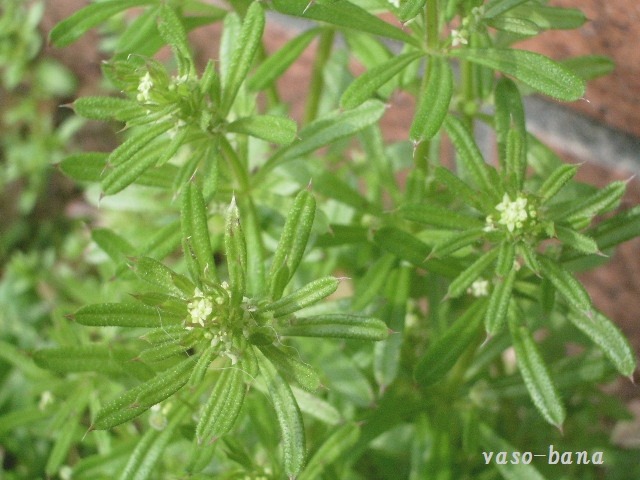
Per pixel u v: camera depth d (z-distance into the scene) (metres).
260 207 0.20
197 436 0.15
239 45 0.17
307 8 0.16
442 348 0.17
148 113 0.16
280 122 0.17
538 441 0.21
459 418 0.20
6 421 0.20
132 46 0.19
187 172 0.17
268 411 0.19
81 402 0.19
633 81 0.20
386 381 0.19
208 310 0.15
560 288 0.16
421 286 0.21
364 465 0.22
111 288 0.20
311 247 0.19
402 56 0.17
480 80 0.19
